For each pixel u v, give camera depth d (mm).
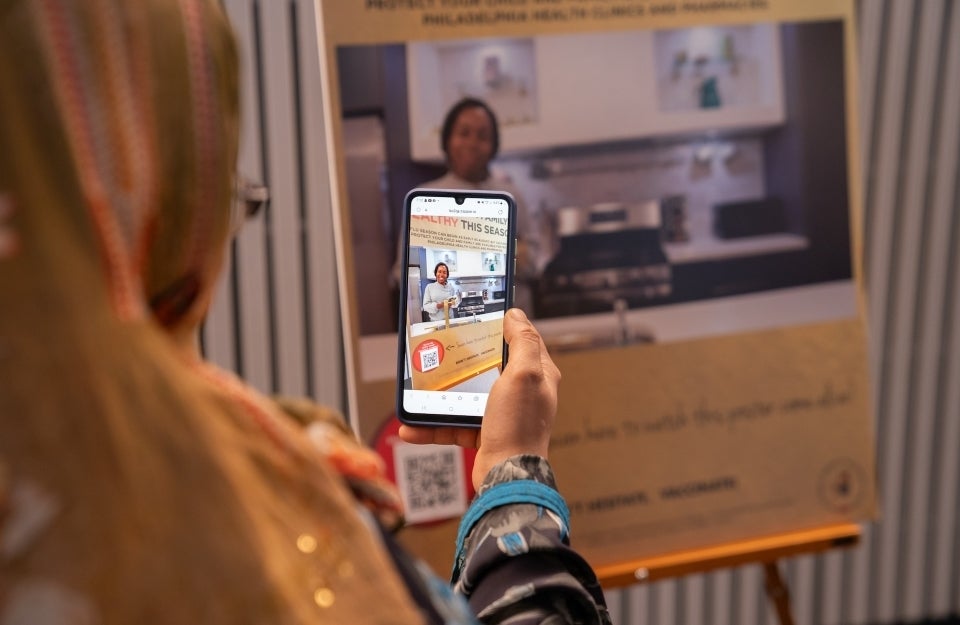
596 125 1367
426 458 1338
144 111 348
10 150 298
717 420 1447
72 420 299
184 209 370
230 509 331
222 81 381
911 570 2490
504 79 1327
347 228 1285
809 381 1480
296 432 385
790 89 1432
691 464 1441
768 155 1434
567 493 1397
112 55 338
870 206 2314
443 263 789
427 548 1353
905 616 2523
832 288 1476
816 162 1450
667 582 2338
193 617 318
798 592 2422
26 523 294
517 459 571
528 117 1340
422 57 1292
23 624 293
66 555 297
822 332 1478
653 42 1378
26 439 294
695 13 1390
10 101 303
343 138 1276
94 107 331
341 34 1265
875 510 1525
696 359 1432
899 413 2406
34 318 297
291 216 2057
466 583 528
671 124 1394
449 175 1316
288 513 364
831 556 2428
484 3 1310
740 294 1442
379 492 437
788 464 1480
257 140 2021
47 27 323
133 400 316
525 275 1365
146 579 312
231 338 2070
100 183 329
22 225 298
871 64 2242
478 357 783
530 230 1360
